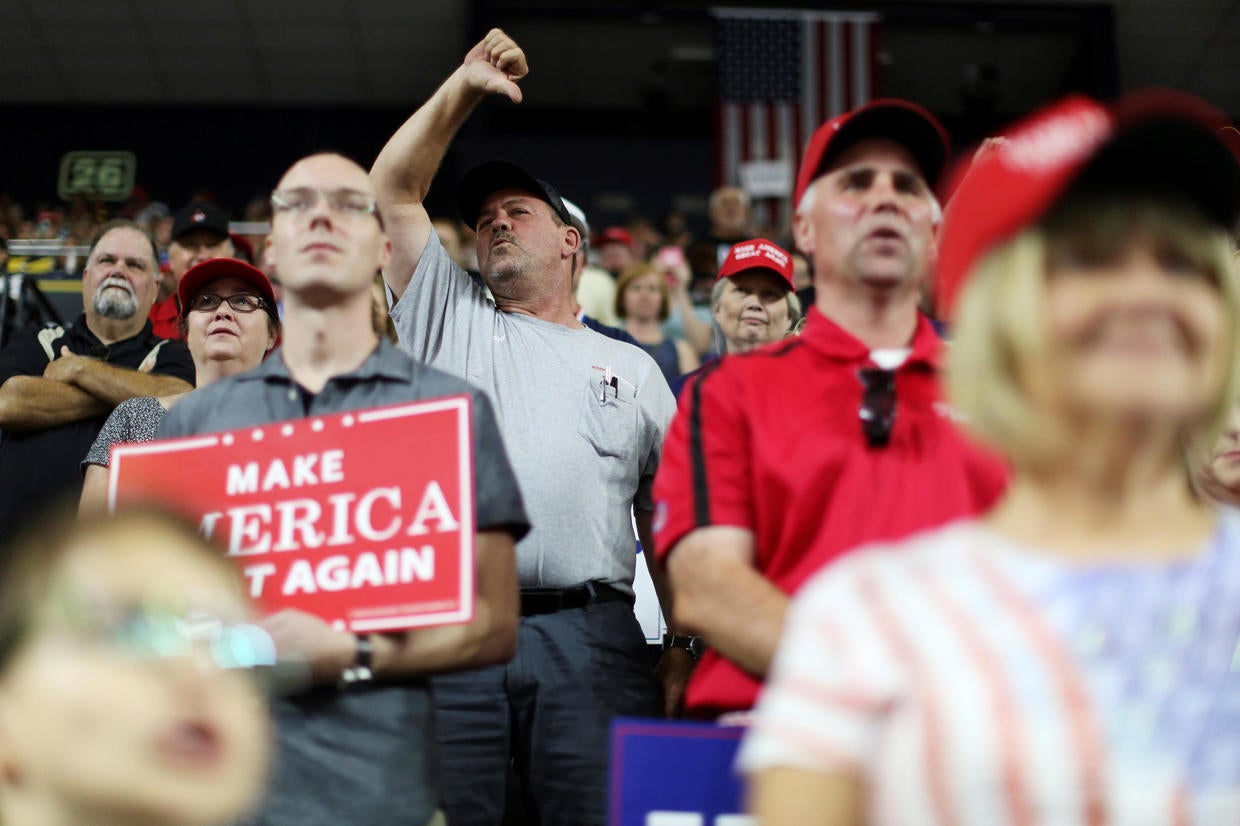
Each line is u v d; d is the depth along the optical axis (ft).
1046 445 3.94
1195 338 3.97
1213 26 46.47
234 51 47.83
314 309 7.59
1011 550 3.85
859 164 7.61
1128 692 3.60
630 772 6.62
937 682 3.61
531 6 45.52
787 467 7.04
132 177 33.94
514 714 9.61
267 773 3.57
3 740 3.01
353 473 7.04
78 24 46.98
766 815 3.70
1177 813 3.51
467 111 10.45
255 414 7.51
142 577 3.16
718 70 43.45
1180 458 4.31
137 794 3.00
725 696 7.00
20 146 48.96
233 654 3.20
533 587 9.80
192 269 12.37
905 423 7.08
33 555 3.19
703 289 28.12
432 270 10.70
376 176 10.67
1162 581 3.72
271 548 6.99
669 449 7.46
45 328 14.76
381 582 6.85
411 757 6.86
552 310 11.49
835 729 3.67
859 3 44.32
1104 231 4.03
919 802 3.55
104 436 11.35
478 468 7.38
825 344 7.39
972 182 4.41
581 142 47.37
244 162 49.01
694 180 47.29
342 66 48.29
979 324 4.10
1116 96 45.93
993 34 46.32
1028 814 3.50
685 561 7.07
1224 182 4.15
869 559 4.00
